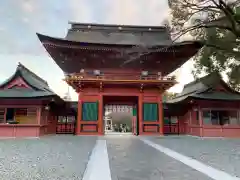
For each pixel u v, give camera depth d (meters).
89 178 5.68
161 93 23.94
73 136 21.84
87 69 24.75
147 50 21.62
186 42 21.72
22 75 21.12
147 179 5.61
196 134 23.44
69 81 22.41
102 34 26.14
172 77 23.39
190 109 25.73
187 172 6.43
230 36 20.88
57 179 5.56
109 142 15.69
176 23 19.88
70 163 7.73
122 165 7.37
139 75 24.80
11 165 7.32
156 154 9.95
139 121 23.30
